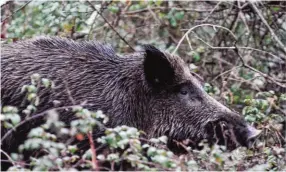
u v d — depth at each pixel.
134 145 8.73
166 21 16.72
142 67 11.30
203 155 9.82
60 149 9.59
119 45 16.11
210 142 11.18
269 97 12.89
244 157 10.57
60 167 8.49
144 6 16.83
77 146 10.30
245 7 16.11
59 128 9.91
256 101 11.93
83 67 10.93
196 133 11.25
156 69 11.23
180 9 16.03
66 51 11.03
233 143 10.97
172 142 11.41
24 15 15.05
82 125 8.92
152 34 16.83
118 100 10.95
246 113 12.04
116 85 11.02
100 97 10.80
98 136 10.43
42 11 14.05
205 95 11.36
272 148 11.01
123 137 8.69
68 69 10.80
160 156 8.41
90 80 10.87
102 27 15.95
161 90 11.34
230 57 16.11
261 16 14.79
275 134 12.04
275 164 10.58
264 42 16.22
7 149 10.33
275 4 16.34
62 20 14.16
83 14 14.95
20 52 10.80
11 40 13.25
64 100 10.52
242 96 14.73
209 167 9.62
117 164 10.07
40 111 10.38
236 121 11.02
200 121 11.23
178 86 11.36
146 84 11.24
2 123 9.96
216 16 16.91
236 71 15.30
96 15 14.62
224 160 9.62
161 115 11.32
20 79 10.48
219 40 16.22
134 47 16.23
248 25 16.52
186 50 16.28
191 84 11.40
